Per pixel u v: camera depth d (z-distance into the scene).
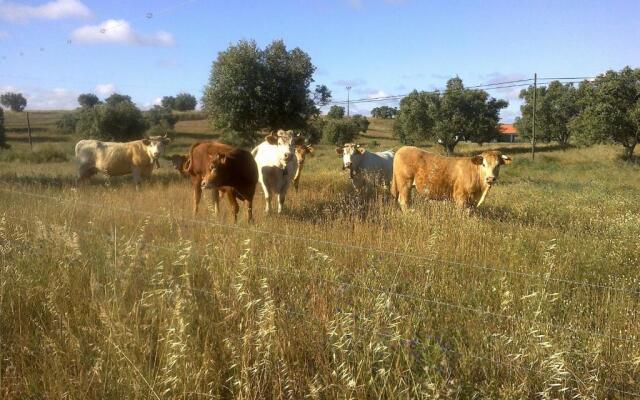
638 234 8.45
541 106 65.44
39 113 78.00
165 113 61.47
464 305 4.76
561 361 3.22
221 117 30.94
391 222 8.03
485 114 56.44
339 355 3.60
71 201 7.91
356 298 4.47
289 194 13.60
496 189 16.70
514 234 7.73
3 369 3.71
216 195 10.51
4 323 4.27
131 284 4.57
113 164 17.75
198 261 5.27
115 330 3.79
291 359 3.72
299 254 5.93
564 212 11.45
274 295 4.56
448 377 3.31
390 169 15.08
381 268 5.34
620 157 40.47
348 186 15.96
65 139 46.34
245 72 30.48
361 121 78.44
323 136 56.12
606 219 10.09
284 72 31.41
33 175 18.14
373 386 3.27
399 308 4.51
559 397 3.29
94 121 41.81
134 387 3.29
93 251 5.53
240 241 5.94
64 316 4.21
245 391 3.34
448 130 54.56
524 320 4.09
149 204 10.04
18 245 5.73
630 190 19.75
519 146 58.16
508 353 3.68
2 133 39.47
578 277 5.93
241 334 3.90
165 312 4.11
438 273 5.45
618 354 3.86
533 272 5.62
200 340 3.94
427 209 8.98
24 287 4.74
